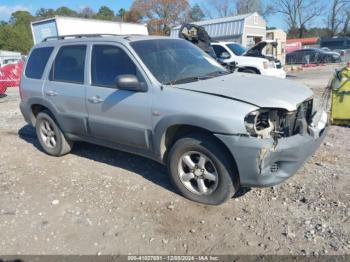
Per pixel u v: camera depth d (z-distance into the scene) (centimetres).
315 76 1764
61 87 486
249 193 385
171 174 388
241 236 312
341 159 470
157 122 375
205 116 334
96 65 443
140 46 418
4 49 6919
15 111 972
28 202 399
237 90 354
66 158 537
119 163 499
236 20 2652
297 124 342
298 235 308
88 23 1736
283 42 3031
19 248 314
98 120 441
